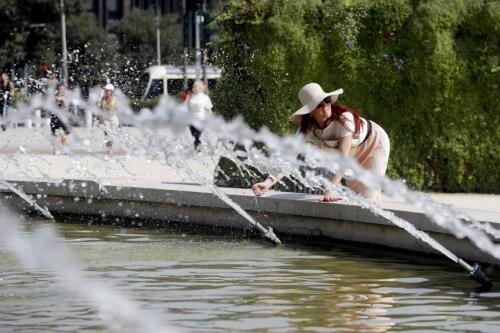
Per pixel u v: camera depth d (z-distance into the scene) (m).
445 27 32.66
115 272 20.42
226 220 26.33
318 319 16.22
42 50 116.69
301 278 19.66
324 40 33.31
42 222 28.55
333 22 33.19
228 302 17.47
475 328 15.67
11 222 28.42
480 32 32.69
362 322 16.05
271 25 33.41
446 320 16.20
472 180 33.25
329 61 33.31
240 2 34.09
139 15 143.50
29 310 16.92
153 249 23.41
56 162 42.47
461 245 20.77
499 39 32.69
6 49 114.50
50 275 20.14
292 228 24.81
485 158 33.06
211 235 25.80
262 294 18.11
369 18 33.09
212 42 34.97
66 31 118.69
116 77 67.19
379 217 22.36
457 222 19.02
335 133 22.83
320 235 24.20
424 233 20.36
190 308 17.02
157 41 131.88
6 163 41.50
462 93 32.84
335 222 23.78
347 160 18.06
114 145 51.31
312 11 33.53
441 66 32.53
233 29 34.25
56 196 29.92
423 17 32.53
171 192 27.33
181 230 26.86
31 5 116.56
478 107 32.97
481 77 32.78
